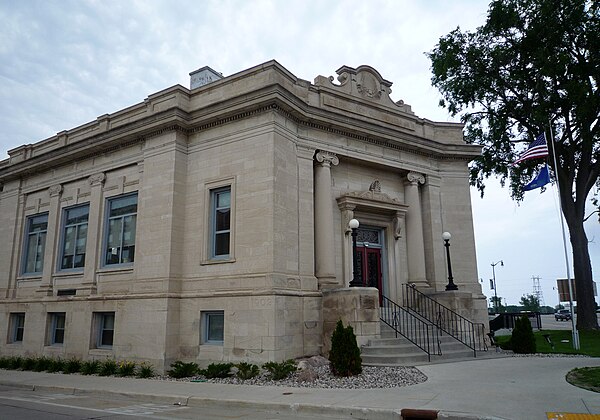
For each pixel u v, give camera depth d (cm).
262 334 1475
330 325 1606
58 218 2217
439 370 1331
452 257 2158
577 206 2781
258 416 908
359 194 1939
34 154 2422
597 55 2509
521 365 1427
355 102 2006
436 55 2930
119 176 1994
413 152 2148
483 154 3019
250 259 1577
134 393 1181
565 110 2662
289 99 1662
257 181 1617
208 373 1424
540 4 2508
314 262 1739
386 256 2069
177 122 1767
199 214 1736
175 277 1692
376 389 1087
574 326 1994
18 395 1291
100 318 1903
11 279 2350
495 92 2905
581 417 774
